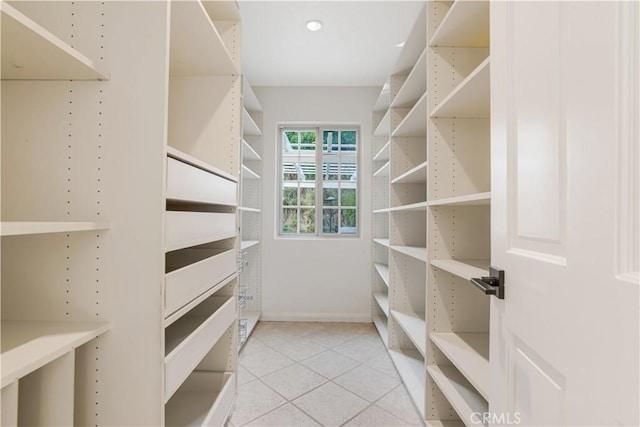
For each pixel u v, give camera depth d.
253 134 3.34
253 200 3.37
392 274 2.55
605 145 0.46
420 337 1.91
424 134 2.50
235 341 1.70
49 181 0.88
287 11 2.16
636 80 0.42
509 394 0.73
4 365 0.62
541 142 0.61
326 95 3.38
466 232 1.64
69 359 0.75
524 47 0.68
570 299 0.52
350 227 3.50
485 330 1.64
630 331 0.41
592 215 0.48
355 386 1.99
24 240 0.88
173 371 0.95
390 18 2.23
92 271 0.88
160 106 0.89
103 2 0.90
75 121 0.89
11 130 0.88
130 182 0.89
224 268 1.48
